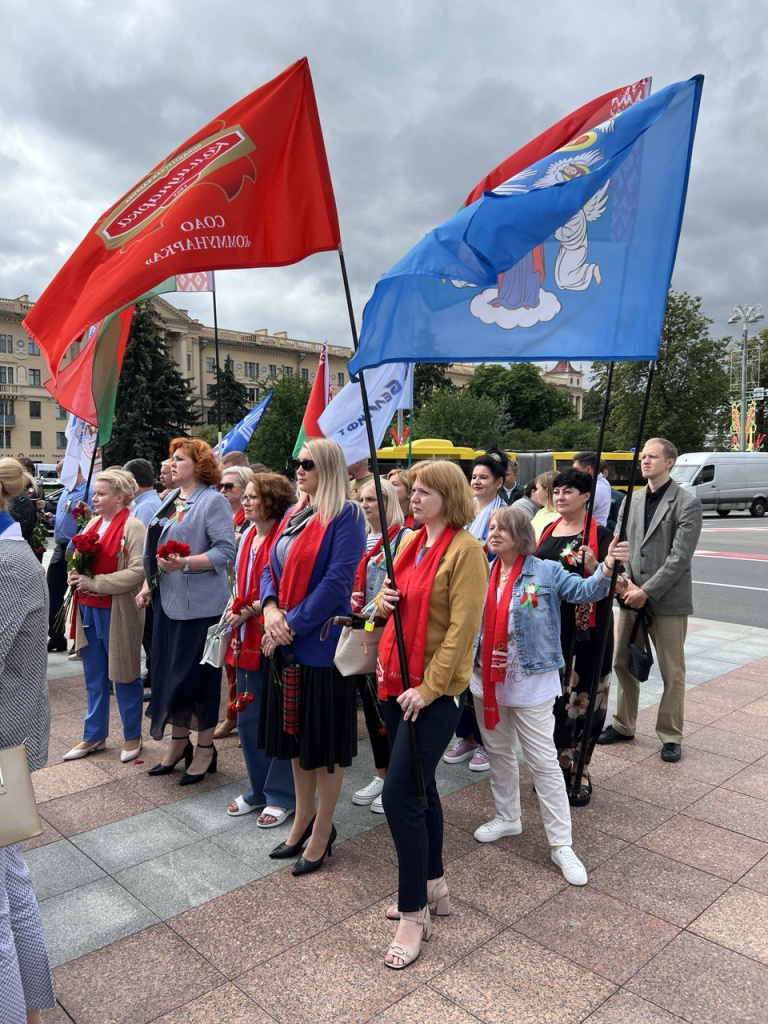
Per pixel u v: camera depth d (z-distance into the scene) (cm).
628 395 4234
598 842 341
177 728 418
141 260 312
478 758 429
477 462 466
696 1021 227
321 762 306
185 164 344
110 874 315
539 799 321
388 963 253
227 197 317
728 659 696
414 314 287
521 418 6569
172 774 426
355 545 314
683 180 309
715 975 249
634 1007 233
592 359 305
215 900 295
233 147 318
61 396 476
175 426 3538
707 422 4250
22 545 201
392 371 559
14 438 6175
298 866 314
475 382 6800
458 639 255
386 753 385
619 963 255
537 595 323
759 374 4003
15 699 197
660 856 328
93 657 447
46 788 406
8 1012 183
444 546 266
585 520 387
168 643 405
